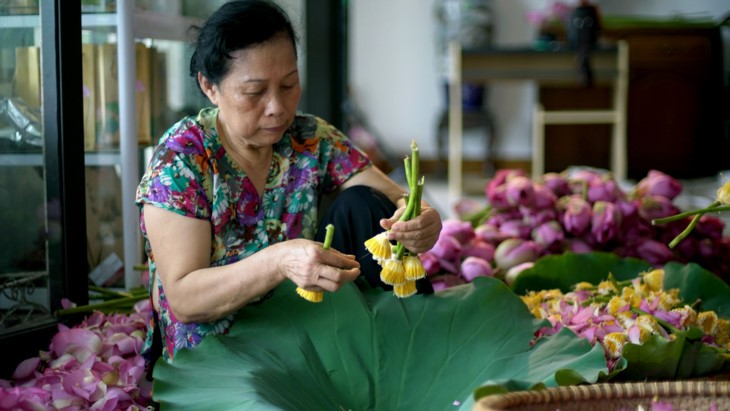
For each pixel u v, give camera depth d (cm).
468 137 842
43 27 194
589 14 632
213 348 166
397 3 834
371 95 846
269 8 165
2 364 188
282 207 186
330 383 168
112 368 174
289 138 189
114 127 235
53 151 197
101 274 239
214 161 174
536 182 276
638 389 124
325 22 368
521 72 641
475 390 117
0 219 196
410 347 174
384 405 167
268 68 162
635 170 767
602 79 655
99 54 233
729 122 745
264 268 159
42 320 199
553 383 151
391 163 782
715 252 267
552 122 764
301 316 176
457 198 681
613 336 173
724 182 166
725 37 772
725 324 197
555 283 233
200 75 172
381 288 184
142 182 172
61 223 199
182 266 167
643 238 262
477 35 785
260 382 154
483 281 185
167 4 258
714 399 125
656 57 749
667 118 755
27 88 197
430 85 842
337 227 185
